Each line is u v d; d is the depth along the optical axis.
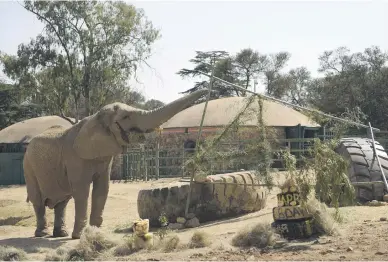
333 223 8.03
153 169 28.30
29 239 10.95
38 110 51.22
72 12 39.75
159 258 7.26
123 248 8.16
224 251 7.36
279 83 66.06
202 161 10.80
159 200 11.06
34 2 39.00
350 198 8.50
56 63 40.69
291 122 29.97
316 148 8.44
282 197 8.03
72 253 8.09
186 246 8.01
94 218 10.88
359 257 6.27
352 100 49.78
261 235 7.68
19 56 39.97
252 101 10.84
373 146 11.33
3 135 39.81
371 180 11.02
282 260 6.43
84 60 41.25
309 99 60.56
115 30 41.12
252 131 10.86
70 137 10.80
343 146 11.52
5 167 38.09
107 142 10.17
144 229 8.18
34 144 11.41
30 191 11.77
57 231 11.49
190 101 9.83
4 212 17.56
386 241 7.04
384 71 50.28
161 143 31.69
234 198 11.37
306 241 7.65
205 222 11.09
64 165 10.81
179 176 27.08
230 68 52.97
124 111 10.06
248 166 11.55
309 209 7.94
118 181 29.25
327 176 8.25
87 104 42.06
